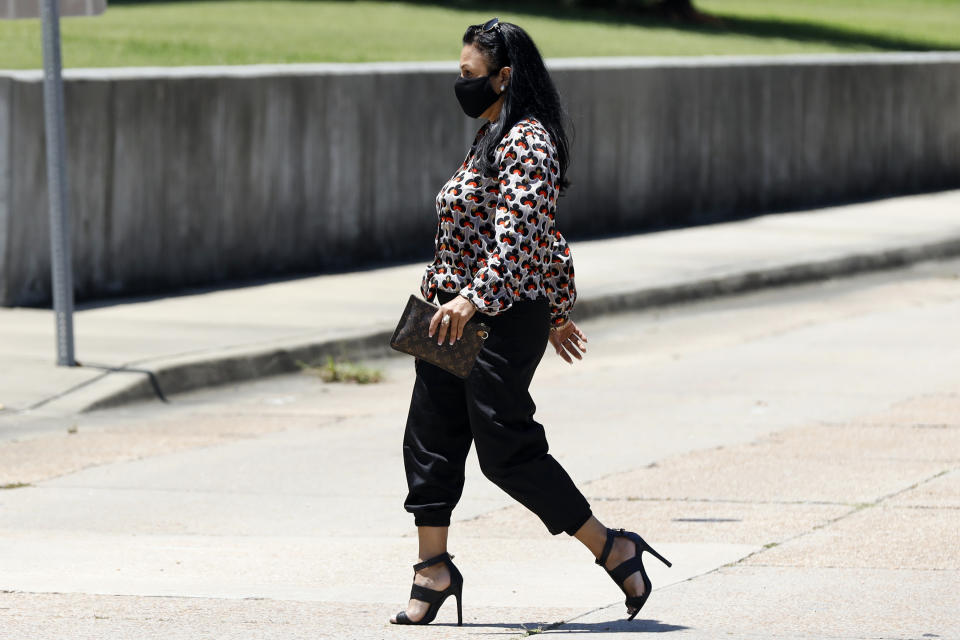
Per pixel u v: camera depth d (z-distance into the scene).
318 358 34.56
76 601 16.81
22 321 37.09
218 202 43.81
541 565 18.70
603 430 27.75
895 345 37.59
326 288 43.16
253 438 27.47
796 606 16.44
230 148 43.97
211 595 17.08
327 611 16.31
